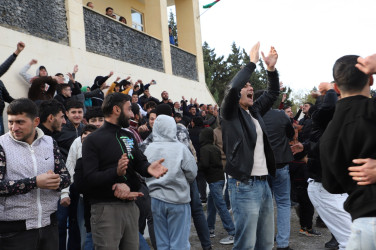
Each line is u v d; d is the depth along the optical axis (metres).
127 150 3.26
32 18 8.62
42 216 2.87
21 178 2.78
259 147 3.69
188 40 17.25
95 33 10.78
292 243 5.41
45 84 6.88
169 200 4.01
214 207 5.87
